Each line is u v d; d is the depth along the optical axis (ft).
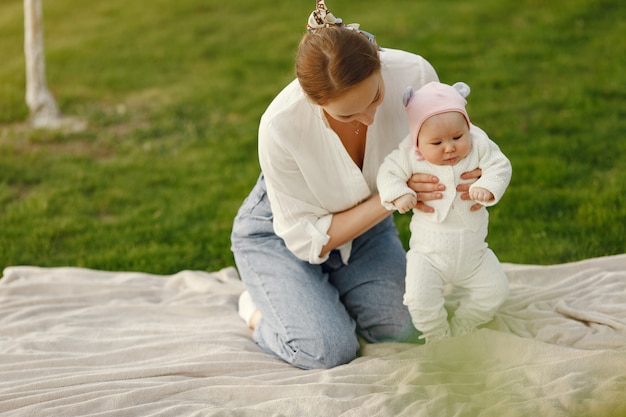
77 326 12.39
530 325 11.01
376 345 11.07
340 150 10.29
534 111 20.76
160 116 23.36
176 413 9.34
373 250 11.51
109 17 33.94
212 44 29.27
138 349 11.28
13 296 13.52
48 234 16.81
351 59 8.70
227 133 21.89
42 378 10.42
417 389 9.45
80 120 23.27
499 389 9.19
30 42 22.86
